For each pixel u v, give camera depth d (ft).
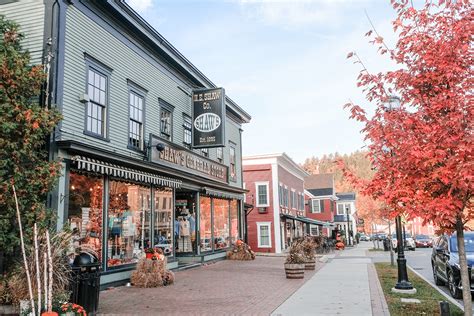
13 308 27.32
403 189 20.86
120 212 43.68
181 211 65.36
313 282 44.14
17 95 31.30
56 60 35.99
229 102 80.33
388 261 77.46
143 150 49.21
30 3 37.65
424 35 21.74
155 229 50.96
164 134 55.67
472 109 19.60
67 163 35.55
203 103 59.47
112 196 42.50
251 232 108.37
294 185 133.59
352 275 50.70
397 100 22.62
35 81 32.17
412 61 22.71
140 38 50.70
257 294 36.32
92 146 36.68
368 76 23.29
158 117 54.34
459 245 21.13
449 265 38.88
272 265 63.62
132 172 43.11
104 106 42.91
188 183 60.49
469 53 20.75
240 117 88.22
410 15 22.17
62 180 34.83
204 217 68.33
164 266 42.42
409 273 54.90
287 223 118.73
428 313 28.55
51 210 31.94
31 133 30.89
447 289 43.09
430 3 21.94
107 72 43.68
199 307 30.53
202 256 64.34
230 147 83.76
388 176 22.07
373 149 22.90
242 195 86.69
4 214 30.04
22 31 37.24
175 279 46.70
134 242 45.93
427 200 20.40
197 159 62.85
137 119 49.14
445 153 19.66
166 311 29.09
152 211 50.34
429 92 22.25
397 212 21.58
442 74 21.11
